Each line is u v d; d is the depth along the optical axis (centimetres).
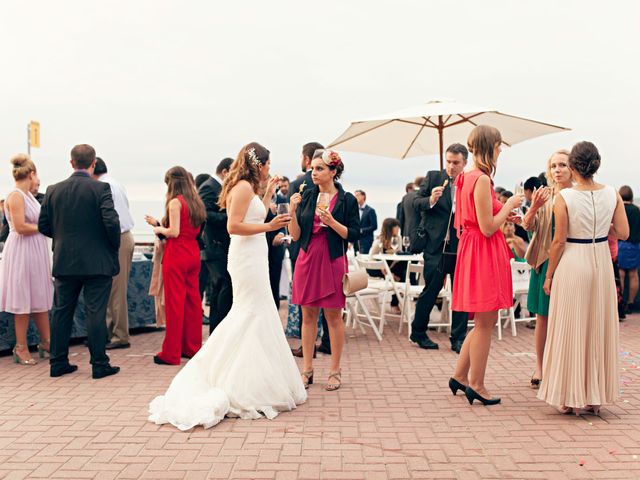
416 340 681
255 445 369
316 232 501
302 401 461
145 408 451
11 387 514
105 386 516
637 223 945
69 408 451
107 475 325
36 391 500
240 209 451
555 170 469
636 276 954
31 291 606
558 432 390
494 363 596
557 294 419
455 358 623
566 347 415
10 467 337
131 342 721
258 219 464
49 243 630
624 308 917
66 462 344
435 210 657
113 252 555
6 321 650
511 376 543
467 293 439
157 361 602
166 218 611
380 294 753
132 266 775
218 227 634
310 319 516
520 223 474
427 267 661
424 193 671
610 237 454
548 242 473
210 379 442
